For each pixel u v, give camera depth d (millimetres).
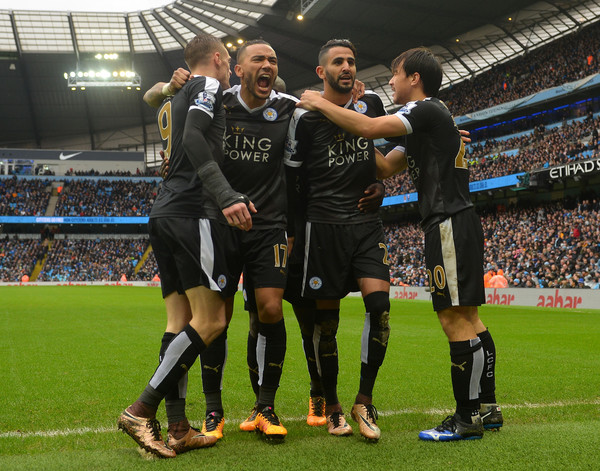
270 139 3246
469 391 2906
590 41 28219
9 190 45250
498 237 27719
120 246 46031
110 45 39219
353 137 3357
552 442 2701
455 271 2969
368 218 3383
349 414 3703
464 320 2996
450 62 35125
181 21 34594
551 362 5957
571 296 16250
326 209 3348
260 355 3168
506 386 4566
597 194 27016
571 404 3881
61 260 43469
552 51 30594
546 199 29750
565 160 25188
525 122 32188
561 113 30203
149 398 2668
